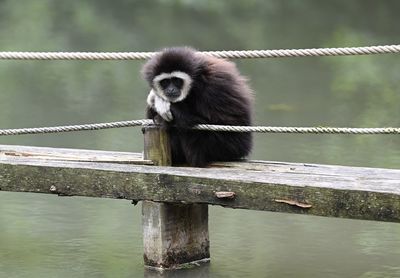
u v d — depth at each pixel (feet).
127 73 124.98
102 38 148.36
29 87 114.83
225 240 55.57
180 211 48.19
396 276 47.78
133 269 49.32
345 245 54.29
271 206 41.04
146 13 177.47
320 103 102.47
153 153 47.37
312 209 39.99
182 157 48.80
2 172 46.98
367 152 79.66
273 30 154.92
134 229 58.39
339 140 86.28
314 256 51.93
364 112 96.68
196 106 47.42
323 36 146.72
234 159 49.67
